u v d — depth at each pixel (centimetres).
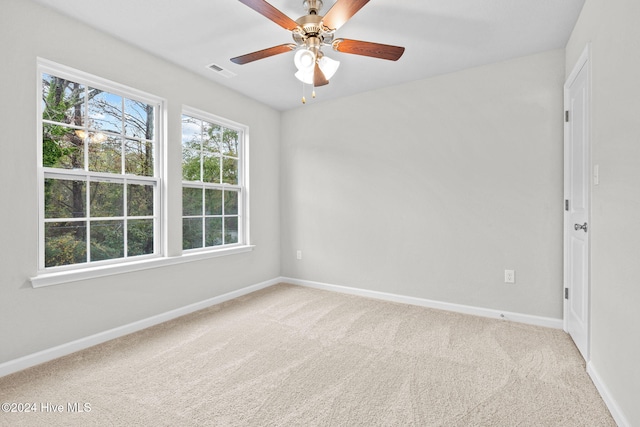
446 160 309
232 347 229
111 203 251
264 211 397
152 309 272
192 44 256
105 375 191
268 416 153
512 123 278
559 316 262
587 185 202
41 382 183
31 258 202
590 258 188
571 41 236
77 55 223
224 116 339
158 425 147
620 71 148
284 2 203
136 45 257
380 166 347
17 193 196
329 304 328
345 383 182
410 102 327
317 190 392
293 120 411
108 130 249
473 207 296
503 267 284
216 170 344
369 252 356
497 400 166
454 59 279
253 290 378
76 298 223
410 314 297
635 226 134
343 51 204
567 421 149
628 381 139
